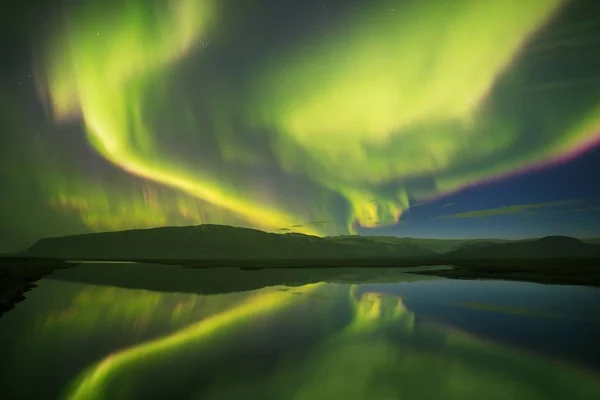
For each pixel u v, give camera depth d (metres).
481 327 22.33
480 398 12.04
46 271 76.31
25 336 19.81
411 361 15.78
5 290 37.16
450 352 17.12
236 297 36.25
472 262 145.12
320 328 22.08
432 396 12.15
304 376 13.91
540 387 12.90
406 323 23.50
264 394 12.27
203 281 55.84
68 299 34.09
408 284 49.78
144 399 11.83
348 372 14.39
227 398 11.95
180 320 24.47
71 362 15.44
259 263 146.38
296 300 33.94
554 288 43.88
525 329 21.81
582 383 13.28
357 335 20.30
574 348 17.78
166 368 14.76
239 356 16.44
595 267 92.44
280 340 19.25
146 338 19.62
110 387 12.82
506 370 14.61
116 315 26.09
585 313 27.14
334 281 55.53
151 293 39.56
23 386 12.84
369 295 37.72
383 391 12.55
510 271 76.56
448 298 35.38
